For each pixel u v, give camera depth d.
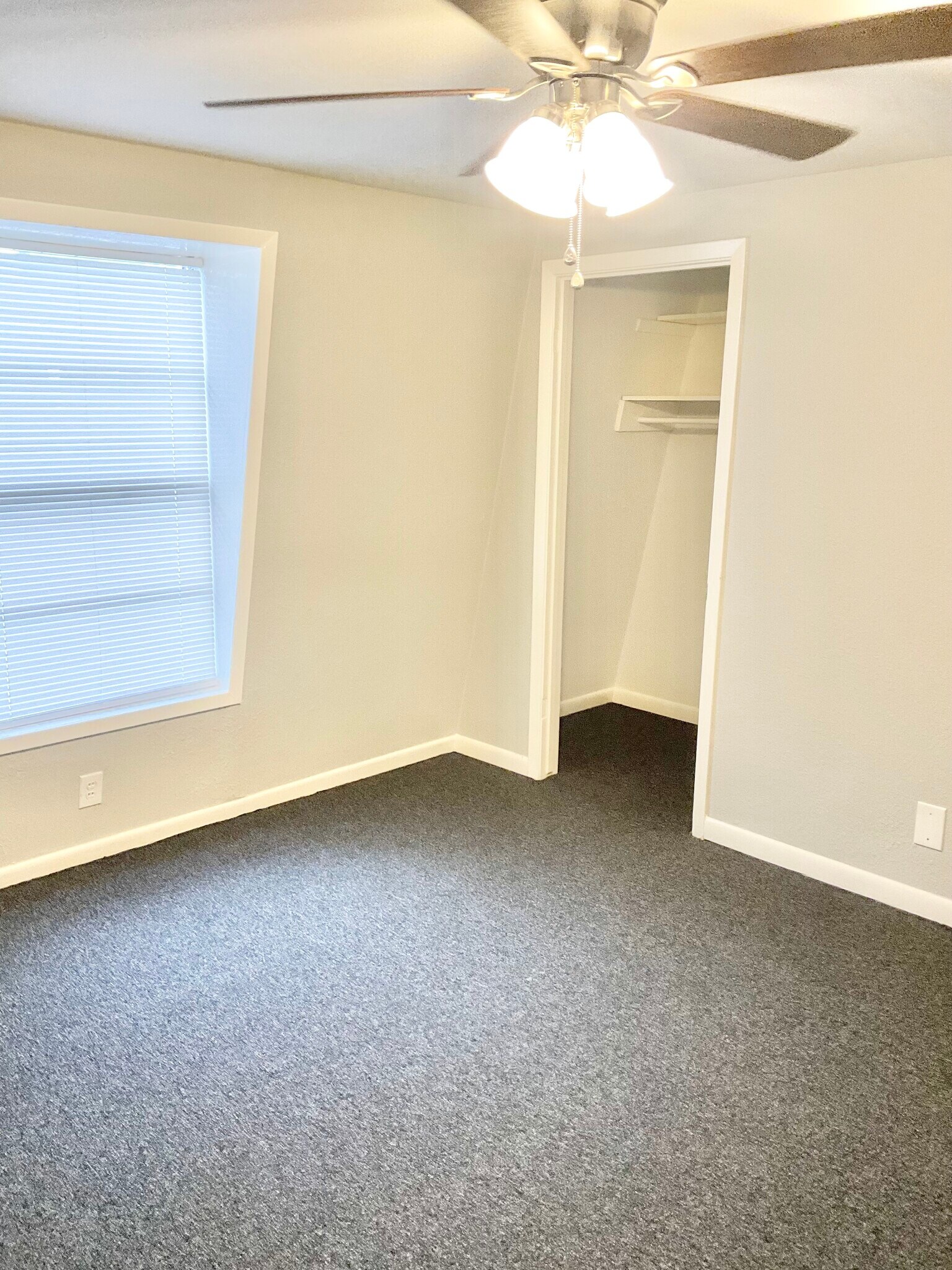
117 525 3.25
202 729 3.56
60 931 2.95
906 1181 2.09
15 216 2.59
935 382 2.88
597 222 3.59
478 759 4.41
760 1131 2.22
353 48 1.84
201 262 3.21
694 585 4.88
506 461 4.09
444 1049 2.48
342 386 3.46
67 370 3.01
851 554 3.13
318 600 3.72
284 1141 2.16
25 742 3.09
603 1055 2.47
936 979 2.81
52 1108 2.24
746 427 3.31
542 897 3.22
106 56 1.90
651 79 1.58
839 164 2.85
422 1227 1.95
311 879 3.31
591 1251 1.91
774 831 3.47
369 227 3.30
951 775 3.03
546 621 4.04
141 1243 1.90
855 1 1.60
